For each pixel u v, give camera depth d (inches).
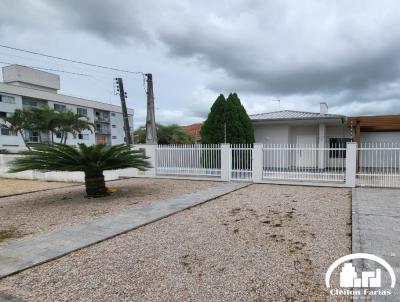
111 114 2684.5
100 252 192.7
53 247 201.8
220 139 666.8
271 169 573.3
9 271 163.0
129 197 391.2
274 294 135.7
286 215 277.3
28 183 587.5
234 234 222.8
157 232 233.0
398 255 174.7
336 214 279.7
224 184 507.5
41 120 1293.1
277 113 867.4
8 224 272.1
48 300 134.5
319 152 649.6
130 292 140.1
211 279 151.2
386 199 348.5
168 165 604.7
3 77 2196.1
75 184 561.0
